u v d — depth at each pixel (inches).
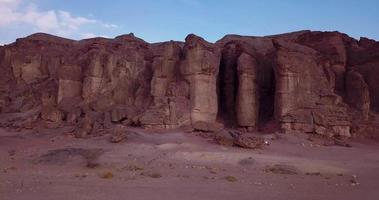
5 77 2324.1
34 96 2123.5
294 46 1802.4
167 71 1843.0
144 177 853.2
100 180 798.5
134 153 1254.3
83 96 1931.6
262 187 755.4
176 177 866.8
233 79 1946.4
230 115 1913.1
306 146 1477.6
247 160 1136.8
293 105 1724.9
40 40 2410.2
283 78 1737.2
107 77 1948.8
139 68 2023.9
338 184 819.4
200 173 943.0
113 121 1756.9
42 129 1742.1
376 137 1733.5
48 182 761.6
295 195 672.4
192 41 1784.0
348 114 1827.0
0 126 1839.3
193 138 1539.1
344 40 2174.0
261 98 1950.1
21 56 2303.2
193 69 1760.6
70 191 662.5
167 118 1688.0
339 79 2001.7
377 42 2049.7
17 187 695.1
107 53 1991.9
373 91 1995.6
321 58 1945.1
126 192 661.3
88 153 1223.5
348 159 1273.4
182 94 1754.4
